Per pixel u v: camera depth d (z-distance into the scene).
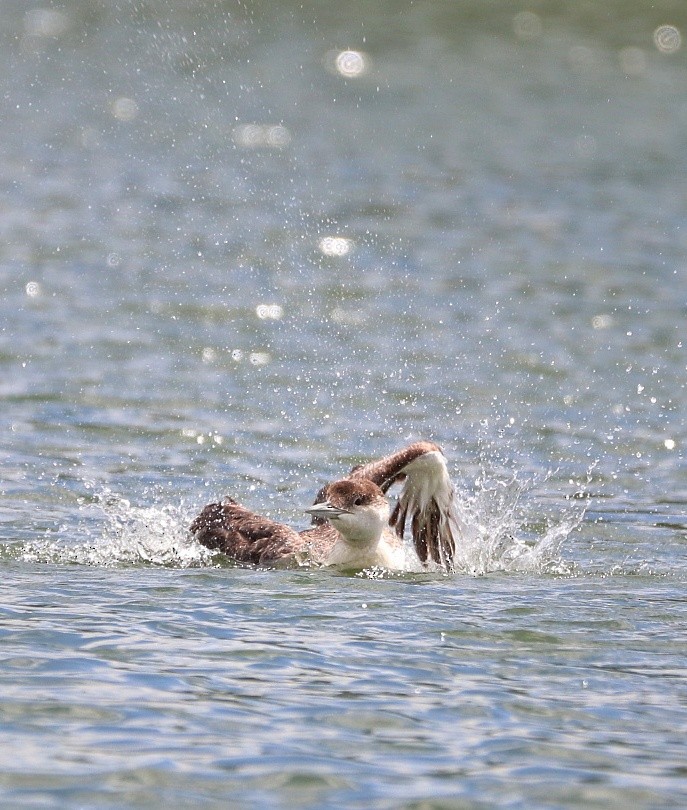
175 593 20.44
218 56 91.06
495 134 75.19
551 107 81.94
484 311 43.41
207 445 30.20
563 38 97.88
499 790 13.41
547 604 20.39
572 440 31.44
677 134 76.00
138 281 45.75
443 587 21.56
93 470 28.19
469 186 64.06
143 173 65.31
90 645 17.48
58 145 71.06
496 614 19.69
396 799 13.10
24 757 13.79
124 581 21.16
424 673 16.88
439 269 49.06
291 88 84.44
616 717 15.57
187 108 80.88
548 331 41.16
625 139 74.44
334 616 19.34
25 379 34.56
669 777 13.88
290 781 13.43
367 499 22.66
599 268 49.66
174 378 35.28
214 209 58.28
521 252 51.97
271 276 47.34
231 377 35.62
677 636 18.77
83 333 39.19
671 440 31.64
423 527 23.95
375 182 64.56
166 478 27.88
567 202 61.00
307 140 73.69
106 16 103.00
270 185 63.41
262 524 23.75
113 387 34.31
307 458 29.55
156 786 13.20
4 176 62.88
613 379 36.44
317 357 37.75
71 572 21.73
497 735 14.88
